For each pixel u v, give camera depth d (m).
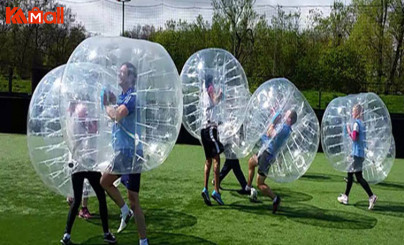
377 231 4.71
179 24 20.92
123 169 3.38
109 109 3.33
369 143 6.12
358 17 21.52
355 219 5.18
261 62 21.30
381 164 6.28
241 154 6.05
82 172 3.77
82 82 3.40
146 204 5.53
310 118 5.06
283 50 21.17
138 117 3.37
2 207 5.03
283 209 5.53
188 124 6.00
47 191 5.89
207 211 5.27
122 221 3.81
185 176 7.54
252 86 17.22
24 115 13.27
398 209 5.79
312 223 4.93
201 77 5.87
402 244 4.29
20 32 20.95
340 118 5.92
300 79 20.09
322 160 10.62
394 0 20.33
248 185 5.96
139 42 3.57
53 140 4.03
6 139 11.65
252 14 20.23
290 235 4.43
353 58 19.86
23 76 20.89
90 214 4.77
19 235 4.05
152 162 3.53
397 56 20.47
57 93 4.14
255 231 4.52
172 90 3.59
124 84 3.36
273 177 5.02
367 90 19.48
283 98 4.98
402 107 15.12
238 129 5.98
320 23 23.08
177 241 4.09
